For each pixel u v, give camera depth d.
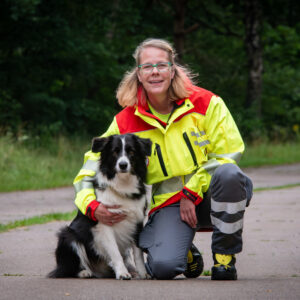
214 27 26.27
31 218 7.70
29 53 20.66
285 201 9.74
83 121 20.62
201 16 25.62
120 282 3.75
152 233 4.12
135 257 4.23
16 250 5.50
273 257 4.96
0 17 18.72
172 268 3.87
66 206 9.48
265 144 23.30
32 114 19.41
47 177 13.21
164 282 3.71
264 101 29.41
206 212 4.15
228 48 28.16
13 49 20.28
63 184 12.98
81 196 4.18
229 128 4.14
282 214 8.06
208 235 6.47
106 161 4.19
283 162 20.94
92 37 21.08
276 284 3.49
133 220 4.20
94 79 21.92
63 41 19.20
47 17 18.70
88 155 4.47
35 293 3.29
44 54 20.16
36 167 13.56
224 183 3.74
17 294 3.27
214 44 27.56
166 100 4.20
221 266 3.80
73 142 16.94
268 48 28.75
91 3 20.17
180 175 4.15
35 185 12.45
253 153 22.02
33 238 6.25
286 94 31.14
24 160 13.67
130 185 4.14
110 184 4.12
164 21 25.58
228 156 4.06
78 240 4.18
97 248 4.19
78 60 20.31
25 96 19.33
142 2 24.42
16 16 16.92
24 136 15.38
